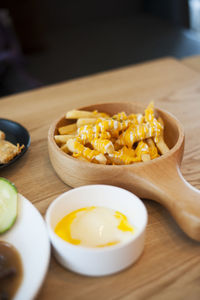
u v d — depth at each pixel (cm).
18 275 30
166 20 253
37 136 53
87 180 39
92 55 200
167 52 199
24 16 194
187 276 32
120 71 75
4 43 134
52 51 209
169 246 35
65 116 46
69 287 31
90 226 33
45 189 42
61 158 39
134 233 33
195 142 50
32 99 64
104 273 31
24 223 34
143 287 31
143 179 36
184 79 69
